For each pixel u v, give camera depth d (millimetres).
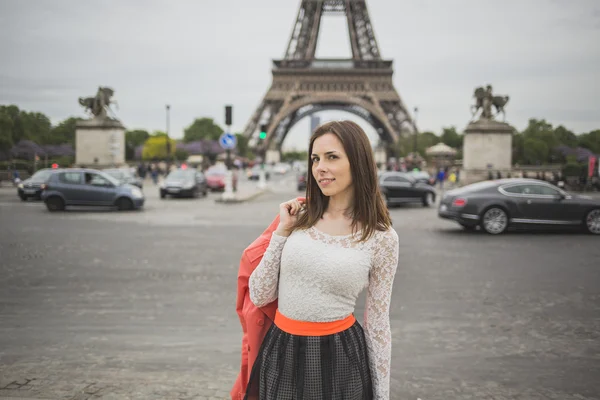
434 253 12352
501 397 4621
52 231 15531
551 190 16328
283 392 2359
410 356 5590
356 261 2355
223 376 4992
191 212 22609
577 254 12258
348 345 2404
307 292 2367
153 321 6699
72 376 4941
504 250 12844
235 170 35000
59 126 77688
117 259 11039
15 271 9703
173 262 10766
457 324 6707
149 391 4641
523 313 7215
